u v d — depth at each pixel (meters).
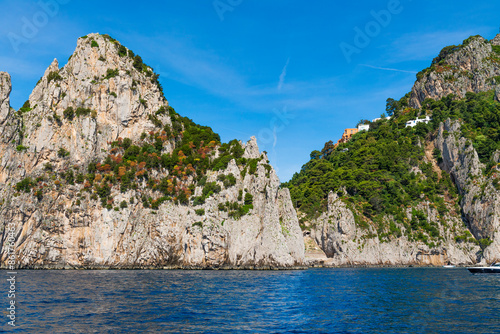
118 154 142.88
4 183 126.50
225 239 124.81
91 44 154.62
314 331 37.16
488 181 187.25
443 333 36.72
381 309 49.44
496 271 116.12
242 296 59.12
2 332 34.12
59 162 135.62
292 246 137.62
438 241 183.25
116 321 39.12
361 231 180.50
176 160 147.25
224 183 131.88
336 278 97.75
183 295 58.62
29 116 139.75
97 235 126.69
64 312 43.06
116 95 149.00
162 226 129.25
